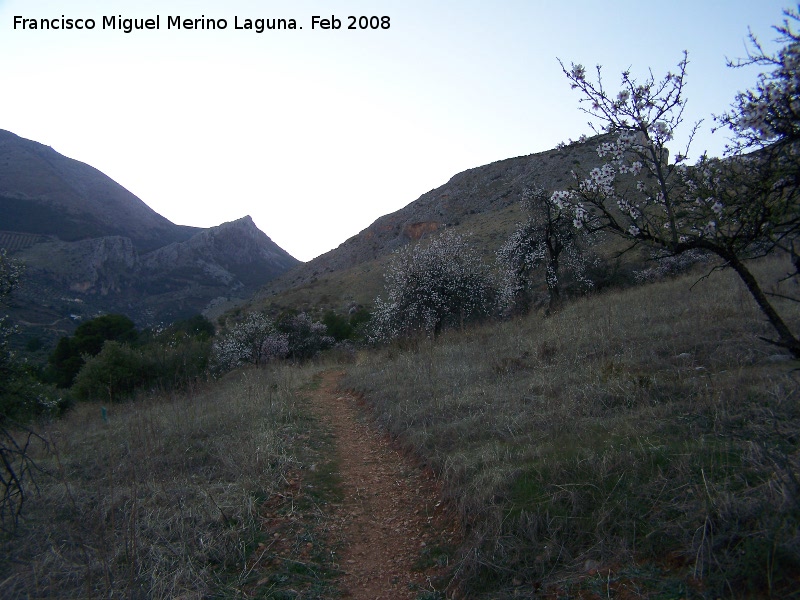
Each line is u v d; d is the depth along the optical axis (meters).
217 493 6.87
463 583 4.63
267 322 29.17
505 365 10.66
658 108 4.67
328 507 6.58
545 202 19.36
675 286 14.39
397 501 6.66
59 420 14.09
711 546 3.86
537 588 4.30
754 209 4.17
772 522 3.78
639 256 22.47
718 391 6.14
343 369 19.78
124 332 29.45
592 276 21.88
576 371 8.85
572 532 4.73
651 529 4.35
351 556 5.50
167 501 6.67
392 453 8.40
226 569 5.21
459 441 7.30
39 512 6.88
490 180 71.94
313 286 62.47
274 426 9.81
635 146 4.74
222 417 10.78
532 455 6.00
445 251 22.72
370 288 55.00
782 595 3.38
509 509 5.18
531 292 24.89
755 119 3.95
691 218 4.50
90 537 5.74
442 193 77.31
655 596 3.71
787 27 3.91
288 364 23.47
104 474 8.48
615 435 5.86
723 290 11.67
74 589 4.80
